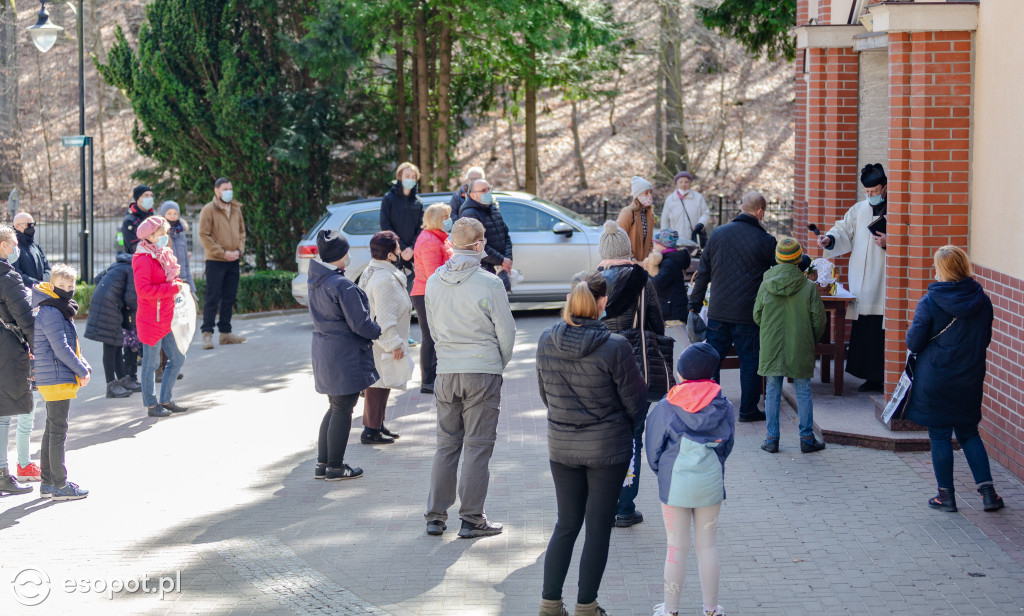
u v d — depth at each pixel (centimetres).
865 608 509
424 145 1836
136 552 612
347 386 720
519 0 1608
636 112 3064
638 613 513
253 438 866
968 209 771
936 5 743
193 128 1755
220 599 541
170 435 881
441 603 530
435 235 966
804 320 748
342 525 652
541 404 952
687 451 486
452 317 617
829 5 1071
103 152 3130
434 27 1781
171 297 940
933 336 630
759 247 828
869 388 915
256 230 1767
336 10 1650
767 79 3078
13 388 721
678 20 2502
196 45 1700
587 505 502
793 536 607
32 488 741
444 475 628
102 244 2338
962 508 645
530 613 516
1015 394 698
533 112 2098
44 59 3538
